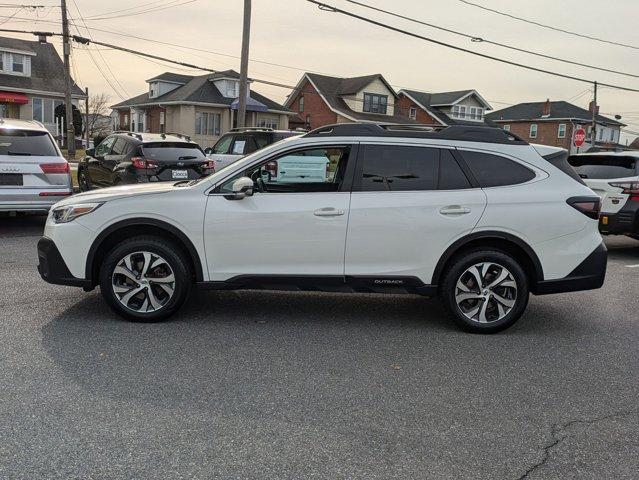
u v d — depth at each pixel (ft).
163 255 17.19
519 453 10.79
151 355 15.02
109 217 17.08
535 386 13.88
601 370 15.05
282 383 13.56
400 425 11.71
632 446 11.16
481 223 17.13
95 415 11.69
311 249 17.11
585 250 17.47
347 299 21.33
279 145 17.49
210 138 145.69
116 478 9.59
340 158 17.43
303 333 17.24
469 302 17.62
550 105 211.00
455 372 14.60
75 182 54.85
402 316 19.35
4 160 29.22
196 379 13.62
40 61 140.87
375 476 9.89
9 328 16.71
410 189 17.29
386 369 14.65
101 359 14.64
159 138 38.73
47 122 138.21
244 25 63.62
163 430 11.19
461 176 17.40
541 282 17.51
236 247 17.11
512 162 17.66
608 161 32.30
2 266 24.26
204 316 18.56
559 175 17.71
